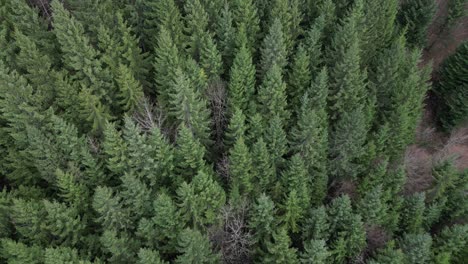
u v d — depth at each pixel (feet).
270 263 102.32
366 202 109.19
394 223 117.60
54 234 96.68
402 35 154.61
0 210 101.30
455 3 187.21
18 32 109.09
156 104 124.26
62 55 122.52
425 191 133.49
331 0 144.66
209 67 124.77
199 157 106.42
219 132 122.31
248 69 117.91
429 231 135.44
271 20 135.13
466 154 167.53
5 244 93.76
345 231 106.22
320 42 140.56
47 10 138.41
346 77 124.98
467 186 127.85
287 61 135.64
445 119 177.27
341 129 118.42
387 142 134.00
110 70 120.57
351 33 129.39
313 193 119.24
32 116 108.88
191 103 106.11
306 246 102.22
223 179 115.85
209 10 134.62
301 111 120.67
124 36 120.98
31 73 113.50
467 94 164.96
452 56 175.73
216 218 102.63
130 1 136.36
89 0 119.34
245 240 102.99
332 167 123.85
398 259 101.96
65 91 112.57
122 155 102.68
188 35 136.26
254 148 106.52
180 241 92.53
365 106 136.26
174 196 106.73
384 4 150.20
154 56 134.82
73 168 103.50
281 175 114.42
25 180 114.93
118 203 97.09
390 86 141.79
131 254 96.02
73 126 103.81
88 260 93.45
